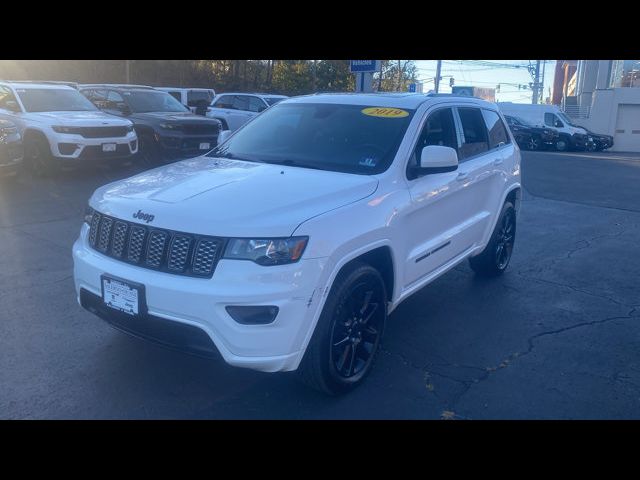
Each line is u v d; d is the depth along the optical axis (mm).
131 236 4188
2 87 13695
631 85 46875
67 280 6645
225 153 5594
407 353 5223
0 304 5934
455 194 5703
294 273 3863
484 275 7340
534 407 4422
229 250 3842
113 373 4656
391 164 4965
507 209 7105
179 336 3967
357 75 13250
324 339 4141
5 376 4570
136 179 4898
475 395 4559
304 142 5391
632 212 12086
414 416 4242
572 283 7305
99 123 12828
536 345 5492
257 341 3832
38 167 12984
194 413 4180
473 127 6426
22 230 8664
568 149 32500
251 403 4324
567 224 10797
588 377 4914
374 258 4766
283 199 4199
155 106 15609
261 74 47094
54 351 4984
